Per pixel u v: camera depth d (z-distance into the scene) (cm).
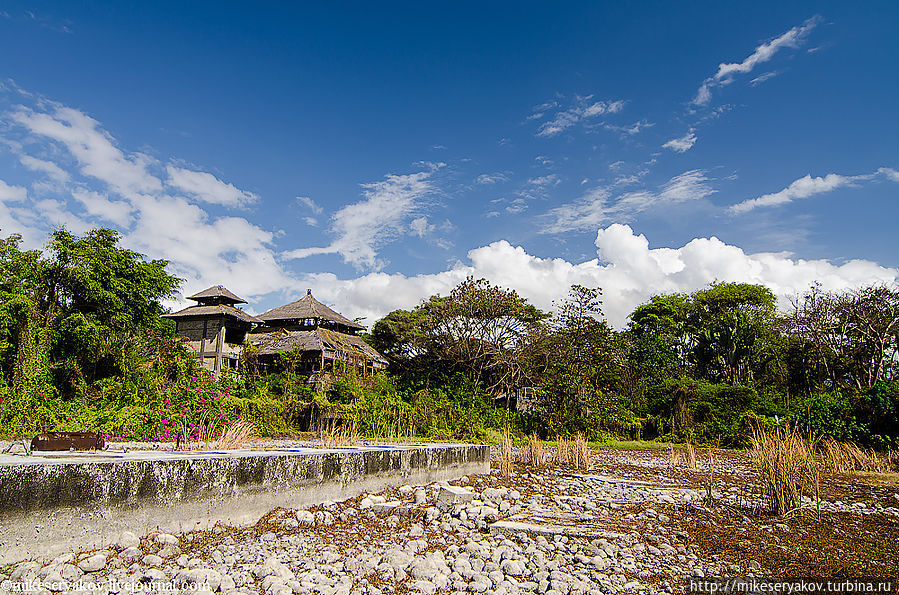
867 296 2686
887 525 631
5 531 389
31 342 1889
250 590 385
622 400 2269
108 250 2394
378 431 1767
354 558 459
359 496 727
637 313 4672
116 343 2167
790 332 2914
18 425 1292
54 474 420
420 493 733
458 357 2642
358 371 2822
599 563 465
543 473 1100
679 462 1355
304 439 1638
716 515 678
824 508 731
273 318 4006
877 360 2622
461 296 2702
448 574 436
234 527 550
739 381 3036
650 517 668
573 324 2428
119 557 431
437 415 1933
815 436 1669
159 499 491
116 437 1247
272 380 2155
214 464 543
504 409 2312
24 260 2175
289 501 624
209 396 1371
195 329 3712
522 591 407
